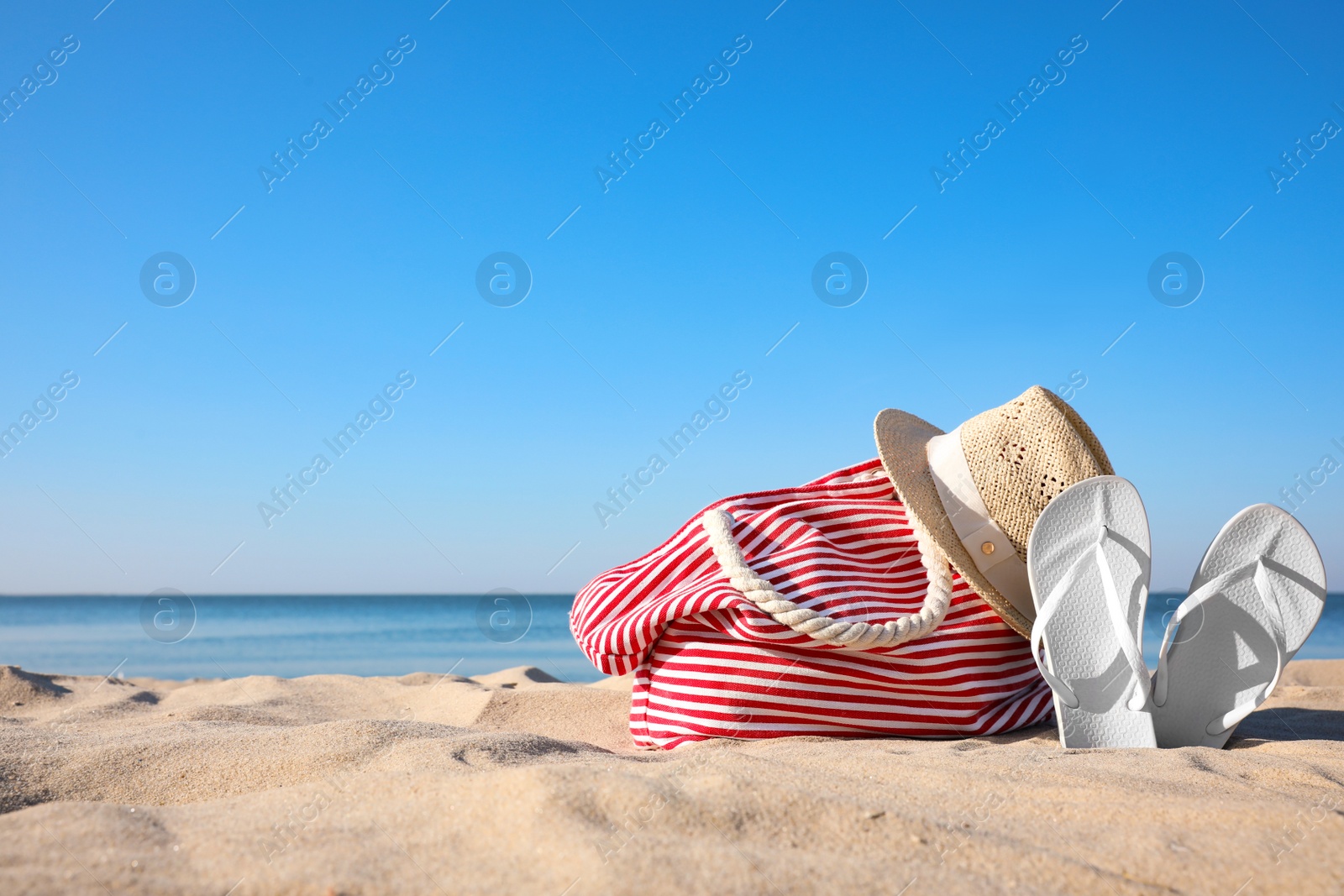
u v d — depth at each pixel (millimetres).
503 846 1216
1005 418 2885
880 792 1549
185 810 1487
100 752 2080
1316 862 1214
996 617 2857
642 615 2736
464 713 3748
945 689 2740
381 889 1074
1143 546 2445
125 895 1048
